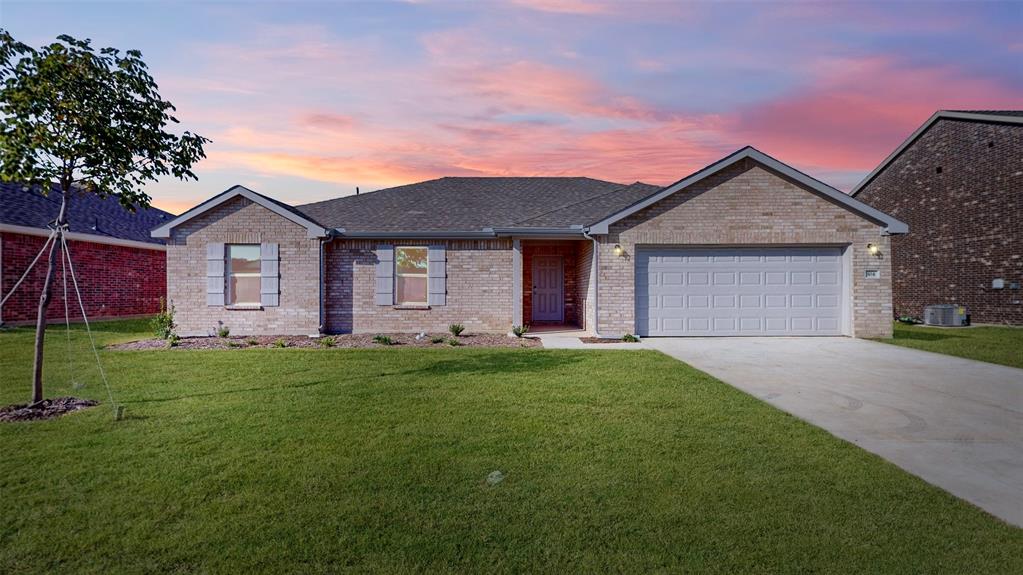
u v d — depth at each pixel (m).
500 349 11.60
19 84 5.84
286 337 14.01
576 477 4.16
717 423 5.68
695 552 3.07
